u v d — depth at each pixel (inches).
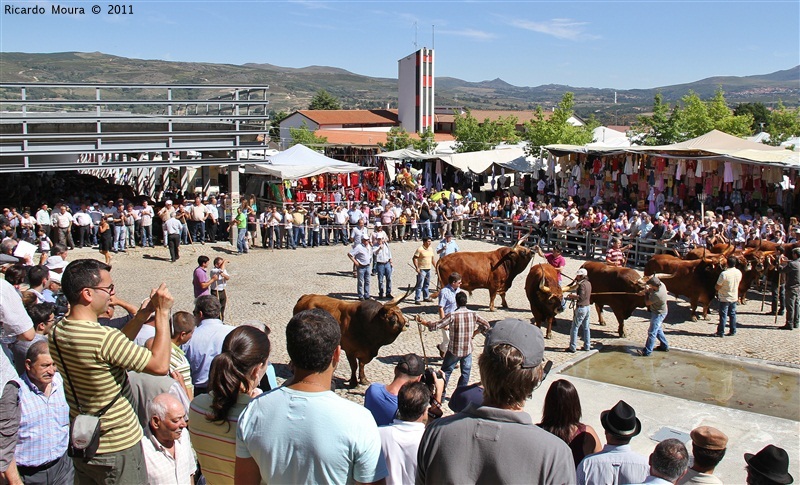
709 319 659.4
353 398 447.2
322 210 1197.7
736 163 990.4
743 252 687.1
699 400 450.0
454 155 1481.3
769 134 1775.3
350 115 3459.6
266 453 137.6
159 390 223.8
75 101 922.7
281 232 1035.3
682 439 382.0
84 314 173.9
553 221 1033.5
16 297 216.2
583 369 515.2
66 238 948.0
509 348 133.6
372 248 746.2
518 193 1456.7
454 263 667.4
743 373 506.3
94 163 946.1
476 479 127.1
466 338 426.6
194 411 178.1
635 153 1089.4
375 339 442.9
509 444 127.1
